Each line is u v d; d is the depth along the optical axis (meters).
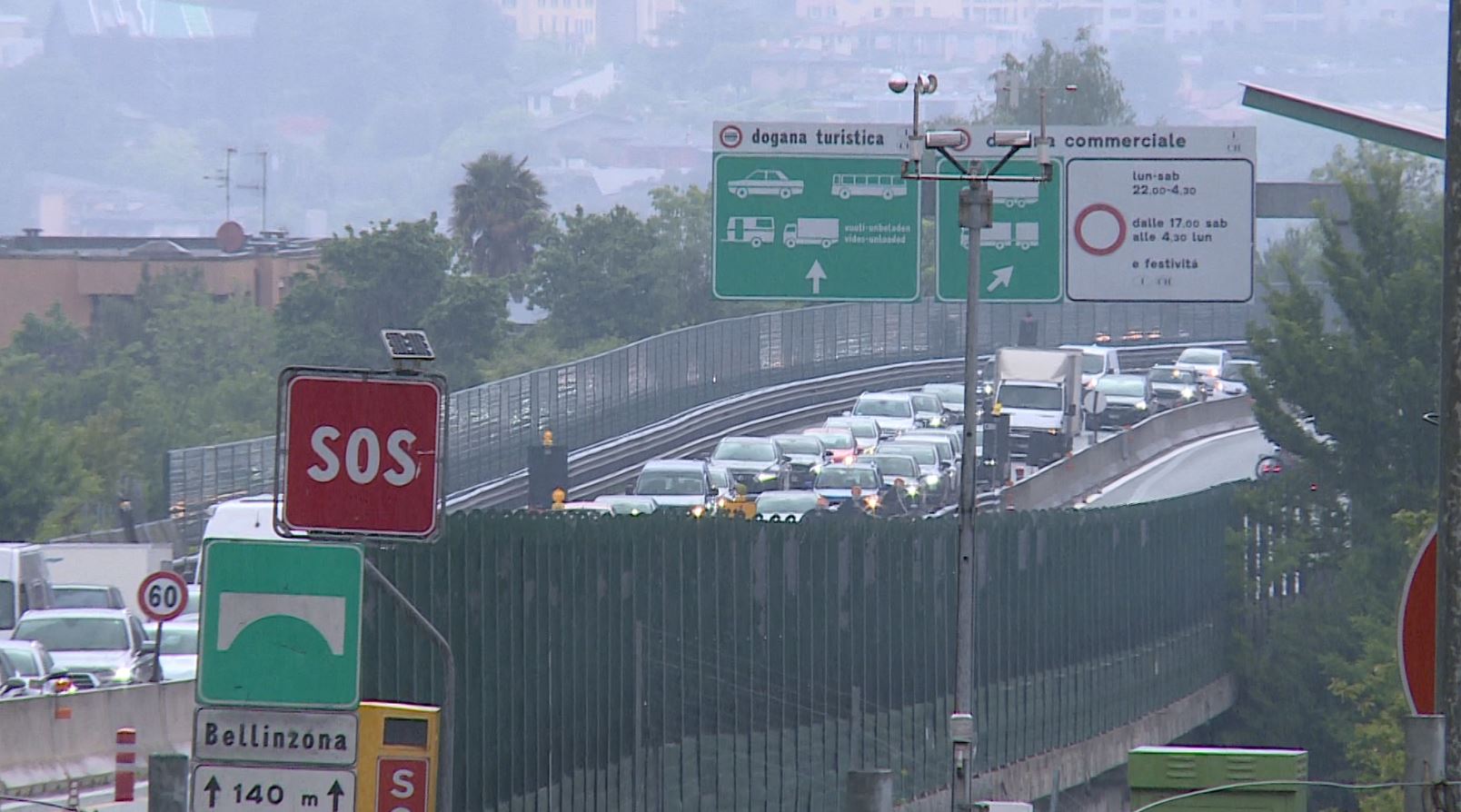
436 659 90.81
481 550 93.56
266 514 139.00
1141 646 158.88
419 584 90.75
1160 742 161.50
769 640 111.88
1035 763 136.50
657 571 104.56
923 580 125.56
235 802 40.84
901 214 104.06
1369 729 164.62
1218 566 182.88
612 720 101.38
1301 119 81.00
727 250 104.19
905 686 123.00
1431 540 41.62
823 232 104.19
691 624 106.62
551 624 97.31
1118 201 103.69
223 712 40.84
